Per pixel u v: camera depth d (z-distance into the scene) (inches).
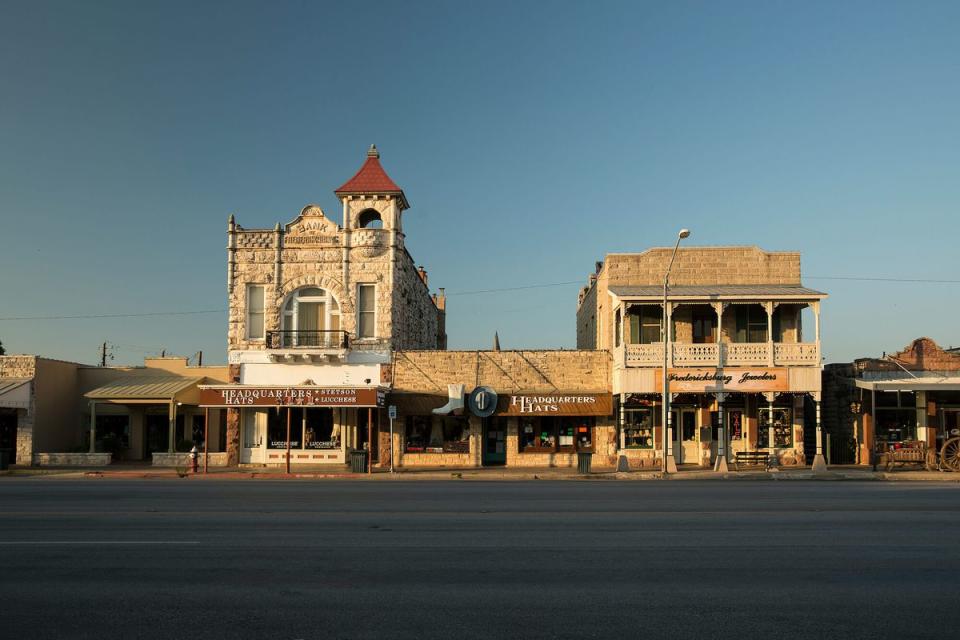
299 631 293.6
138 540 487.8
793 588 358.9
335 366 1293.1
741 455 1251.8
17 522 570.3
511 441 1286.9
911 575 385.7
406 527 540.4
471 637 285.3
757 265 1283.2
